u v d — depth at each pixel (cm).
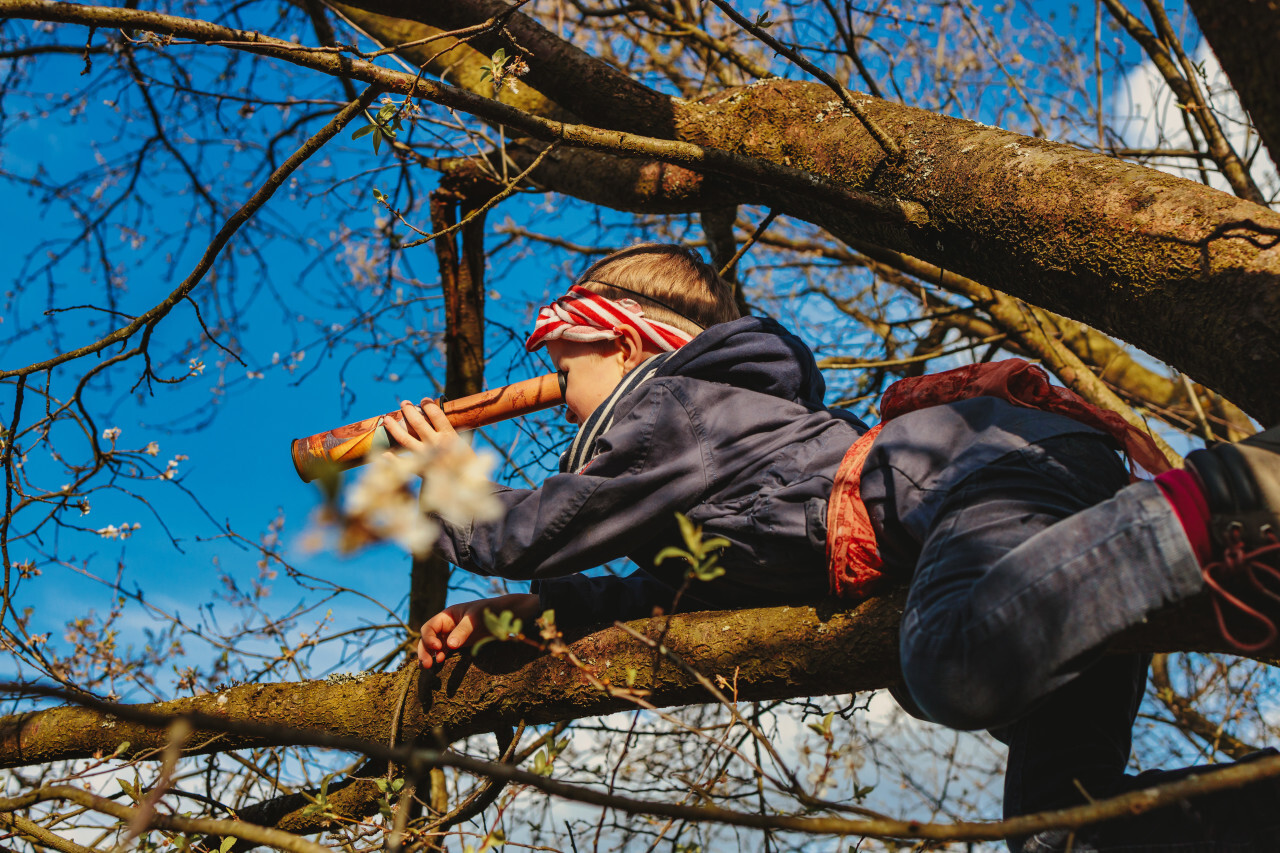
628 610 161
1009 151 173
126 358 206
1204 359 135
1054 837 120
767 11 167
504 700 162
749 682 138
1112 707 130
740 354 148
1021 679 98
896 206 181
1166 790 80
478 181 301
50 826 174
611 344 170
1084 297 154
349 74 167
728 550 139
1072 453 117
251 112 218
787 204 219
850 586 128
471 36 169
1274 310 126
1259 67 101
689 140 225
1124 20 305
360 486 62
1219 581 98
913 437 127
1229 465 97
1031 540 101
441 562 302
